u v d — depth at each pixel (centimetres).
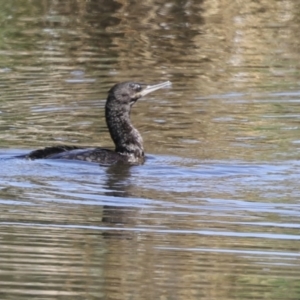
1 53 7512
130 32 8219
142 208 4141
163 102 6288
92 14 8762
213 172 4706
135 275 3409
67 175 4566
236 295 3231
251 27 8400
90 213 4072
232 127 5697
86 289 3275
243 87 6650
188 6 8975
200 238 3797
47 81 6756
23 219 3994
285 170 4766
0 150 5050
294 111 6056
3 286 3284
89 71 7056
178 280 3359
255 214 4081
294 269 3488
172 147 5228
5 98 6294
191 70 7125
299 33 8200
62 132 5547
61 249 3666
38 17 8619
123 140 5003
